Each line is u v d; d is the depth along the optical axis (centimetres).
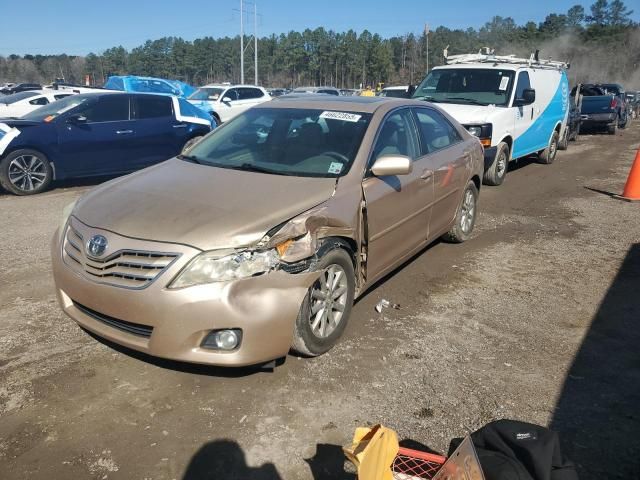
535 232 699
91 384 332
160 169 422
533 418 316
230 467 271
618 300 488
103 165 933
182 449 281
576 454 288
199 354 304
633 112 3162
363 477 221
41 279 495
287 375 348
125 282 311
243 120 482
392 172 394
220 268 303
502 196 909
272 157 421
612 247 641
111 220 331
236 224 317
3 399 315
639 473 276
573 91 1723
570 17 8175
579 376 362
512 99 956
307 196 358
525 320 443
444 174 519
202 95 1842
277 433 296
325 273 359
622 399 338
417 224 483
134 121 955
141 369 349
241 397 324
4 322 408
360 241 391
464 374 359
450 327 425
